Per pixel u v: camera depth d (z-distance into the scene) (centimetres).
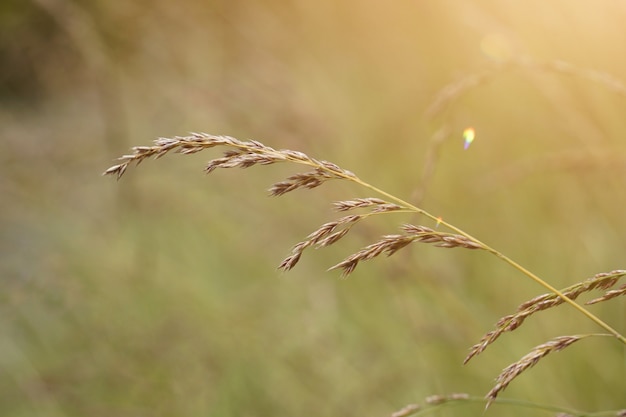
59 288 420
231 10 516
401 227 115
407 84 426
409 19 424
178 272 422
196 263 436
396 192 386
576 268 311
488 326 299
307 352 325
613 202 305
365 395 292
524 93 345
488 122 359
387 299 336
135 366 335
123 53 546
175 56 530
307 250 393
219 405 312
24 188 554
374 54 462
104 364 339
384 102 440
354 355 318
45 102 731
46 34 615
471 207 355
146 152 113
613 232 306
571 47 323
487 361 282
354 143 425
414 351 301
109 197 543
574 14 324
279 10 515
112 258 450
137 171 505
